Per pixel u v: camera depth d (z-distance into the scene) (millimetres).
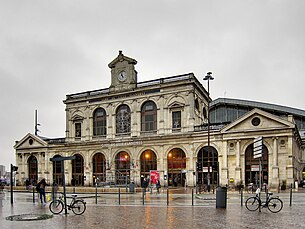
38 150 61719
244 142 44219
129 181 51844
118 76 55250
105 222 14594
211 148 46500
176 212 17750
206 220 14891
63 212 17984
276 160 41875
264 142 42969
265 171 42719
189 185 47156
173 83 50031
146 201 24969
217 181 44375
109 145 54062
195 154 47344
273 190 37281
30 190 44969
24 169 63125
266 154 43062
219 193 19672
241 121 44375
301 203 22156
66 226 13688
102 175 54906
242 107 67312
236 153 44375
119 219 15414
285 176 41438
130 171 51875
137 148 51781
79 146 57125
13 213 18156
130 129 53281
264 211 17969
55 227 13469
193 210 18578
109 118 55188
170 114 50500
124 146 52875
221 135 45688
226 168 44688
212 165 44688
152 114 52094
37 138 62031
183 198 27766
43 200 26516
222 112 68125
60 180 58875
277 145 42219
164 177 48875
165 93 50875
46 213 17953
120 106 54906
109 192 36219
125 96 54125
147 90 52125
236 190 39125
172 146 49219
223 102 67750
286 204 21438
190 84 49250
